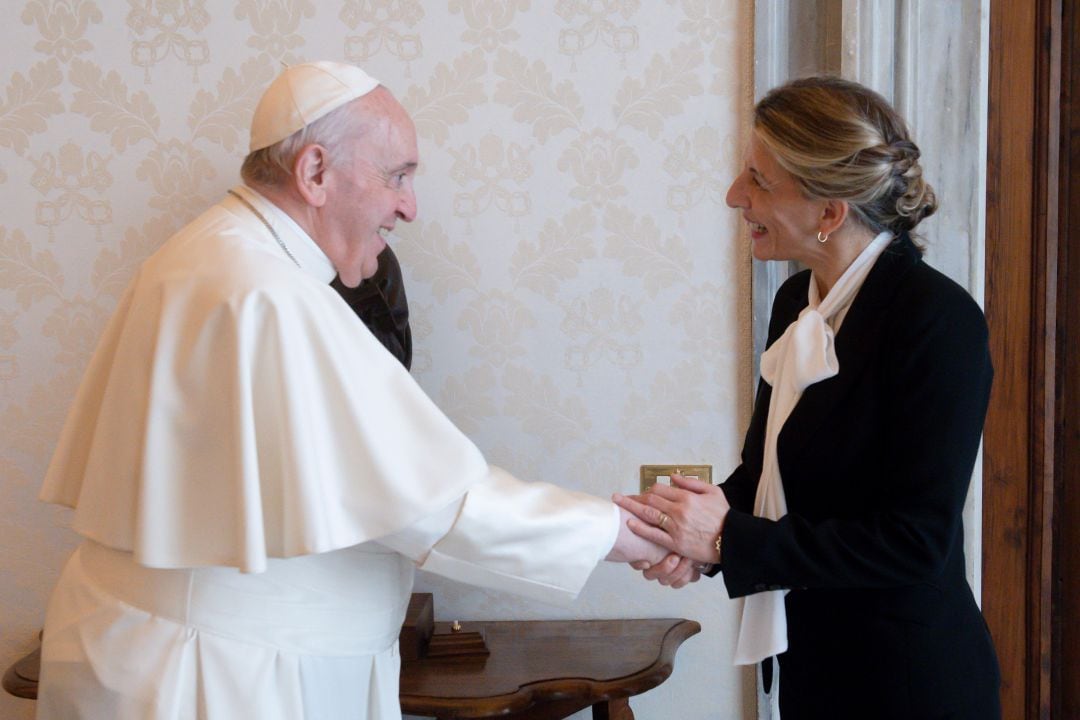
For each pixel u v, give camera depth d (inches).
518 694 82.4
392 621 65.6
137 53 92.7
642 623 97.2
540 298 96.2
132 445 58.1
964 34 89.1
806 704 66.6
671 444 97.7
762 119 63.2
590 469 98.1
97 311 95.1
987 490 101.3
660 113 94.0
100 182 93.9
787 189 62.9
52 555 97.3
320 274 63.8
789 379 65.4
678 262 95.6
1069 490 100.3
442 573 61.2
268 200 62.9
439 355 96.9
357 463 57.0
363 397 57.7
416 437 58.7
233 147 93.7
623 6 93.0
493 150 94.5
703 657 99.8
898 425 60.2
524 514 61.6
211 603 57.8
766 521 63.4
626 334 96.6
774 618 66.2
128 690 57.2
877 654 62.4
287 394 55.8
